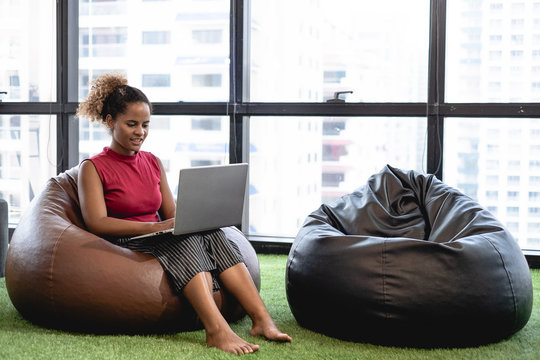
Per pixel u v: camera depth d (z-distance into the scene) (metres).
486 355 2.15
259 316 2.30
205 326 2.20
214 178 2.29
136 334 2.32
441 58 3.84
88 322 2.30
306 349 2.17
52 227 2.45
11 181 4.55
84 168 2.45
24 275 2.40
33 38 4.41
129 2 4.27
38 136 4.47
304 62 4.08
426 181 2.93
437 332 2.20
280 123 4.18
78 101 4.38
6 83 4.48
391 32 3.93
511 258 2.35
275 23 4.11
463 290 2.18
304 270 2.39
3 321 2.48
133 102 2.45
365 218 2.70
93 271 2.29
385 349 2.21
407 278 2.19
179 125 4.27
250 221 4.34
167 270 2.29
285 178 4.24
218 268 2.35
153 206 2.56
